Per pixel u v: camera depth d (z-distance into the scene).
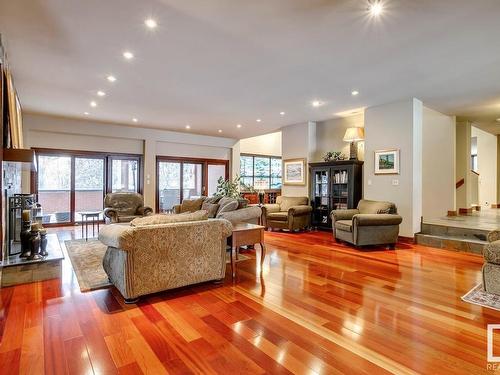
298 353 1.93
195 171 9.28
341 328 2.27
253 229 3.76
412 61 3.68
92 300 2.79
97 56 3.58
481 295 2.92
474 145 10.23
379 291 3.04
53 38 3.13
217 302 2.76
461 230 5.16
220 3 2.50
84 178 7.51
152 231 2.77
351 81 4.40
